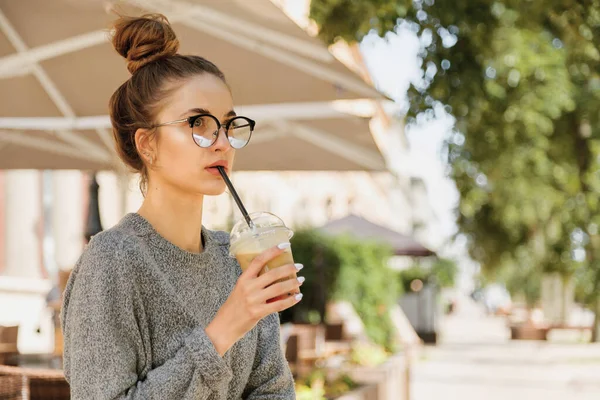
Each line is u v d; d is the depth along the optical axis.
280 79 5.20
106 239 1.95
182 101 2.02
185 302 2.05
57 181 13.71
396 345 14.00
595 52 9.04
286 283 1.83
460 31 9.25
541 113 12.46
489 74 11.35
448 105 9.44
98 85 5.15
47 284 12.77
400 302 27.91
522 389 15.39
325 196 29.88
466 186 13.52
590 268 21.11
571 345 29.84
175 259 2.05
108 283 1.90
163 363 1.95
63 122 5.66
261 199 22.41
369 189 39.84
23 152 6.87
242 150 6.77
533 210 17.50
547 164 15.04
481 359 22.58
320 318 12.77
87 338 1.87
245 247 1.90
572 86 12.90
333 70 5.02
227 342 1.87
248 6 4.43
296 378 7.68
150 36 2.08
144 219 2.05
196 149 2.01
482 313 68.69
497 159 12.27
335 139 6.66
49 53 4.73
